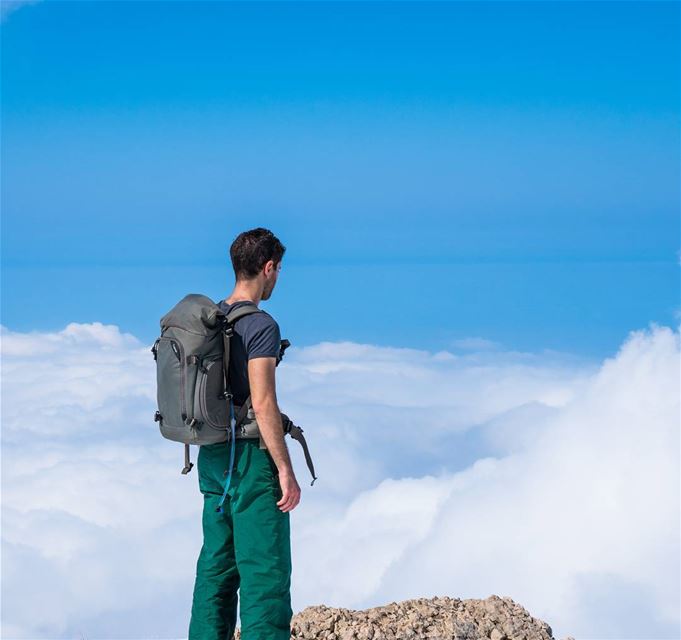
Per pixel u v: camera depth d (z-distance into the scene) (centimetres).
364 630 614
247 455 534
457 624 621
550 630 638
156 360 537
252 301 546
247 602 534
